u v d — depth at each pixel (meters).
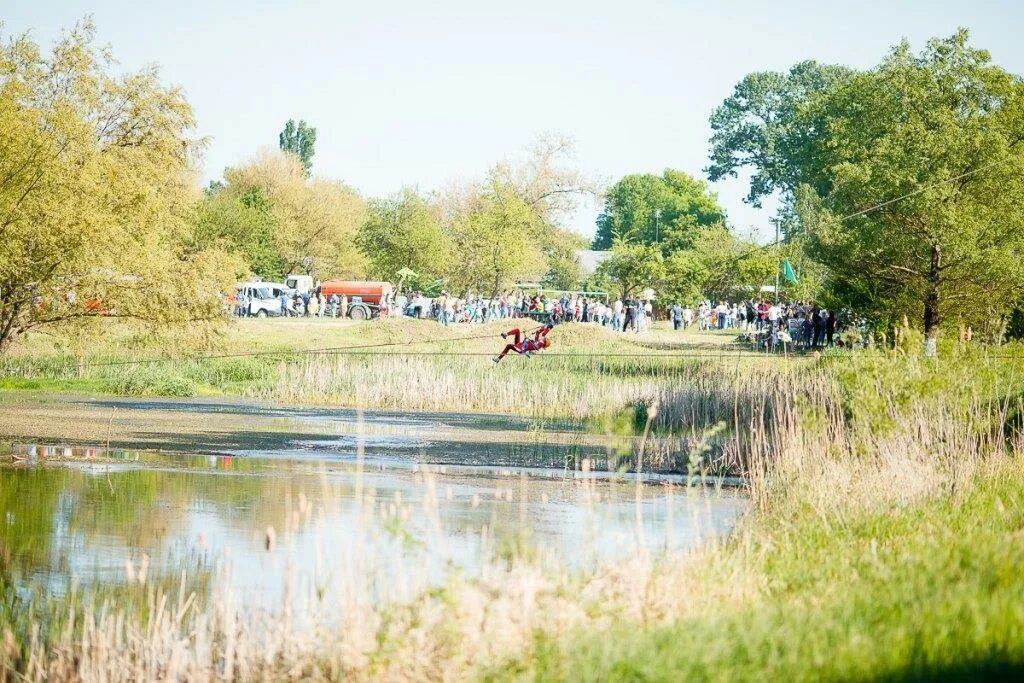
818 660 21.19
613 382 115.50
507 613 26.50
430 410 109.00
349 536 43.59
